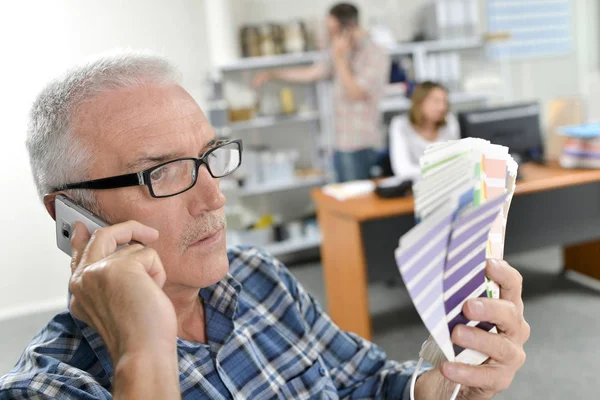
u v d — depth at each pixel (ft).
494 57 18.58
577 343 10.05
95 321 2.18
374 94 14.16
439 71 16.97
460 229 1.94
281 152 16.24
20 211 14.57
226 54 15.24
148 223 2.87
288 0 16.42
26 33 14.12
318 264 16.07
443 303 2.13
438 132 12.59
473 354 2.30
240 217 15.58
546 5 18.93
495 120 11.29
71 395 2.65
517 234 10.79
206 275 2.99
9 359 12.05
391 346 10.54
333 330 3.84
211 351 3.21
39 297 14.94
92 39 14.64
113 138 2.83
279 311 3.62
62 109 2.88
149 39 15.08
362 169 14.42
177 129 2.92
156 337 2.07
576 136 11.25
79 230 2.75
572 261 13.12
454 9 16.84
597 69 19.33
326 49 14.76
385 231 9.89
